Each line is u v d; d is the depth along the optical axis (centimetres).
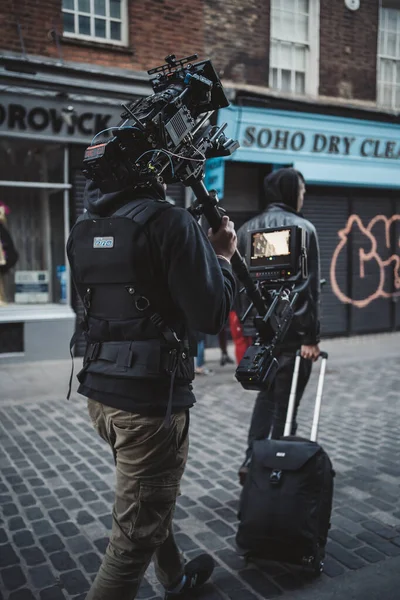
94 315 183
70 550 287
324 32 930
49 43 740
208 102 184
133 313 173
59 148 780
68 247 192
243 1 860
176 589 240
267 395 329
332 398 594
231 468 398
